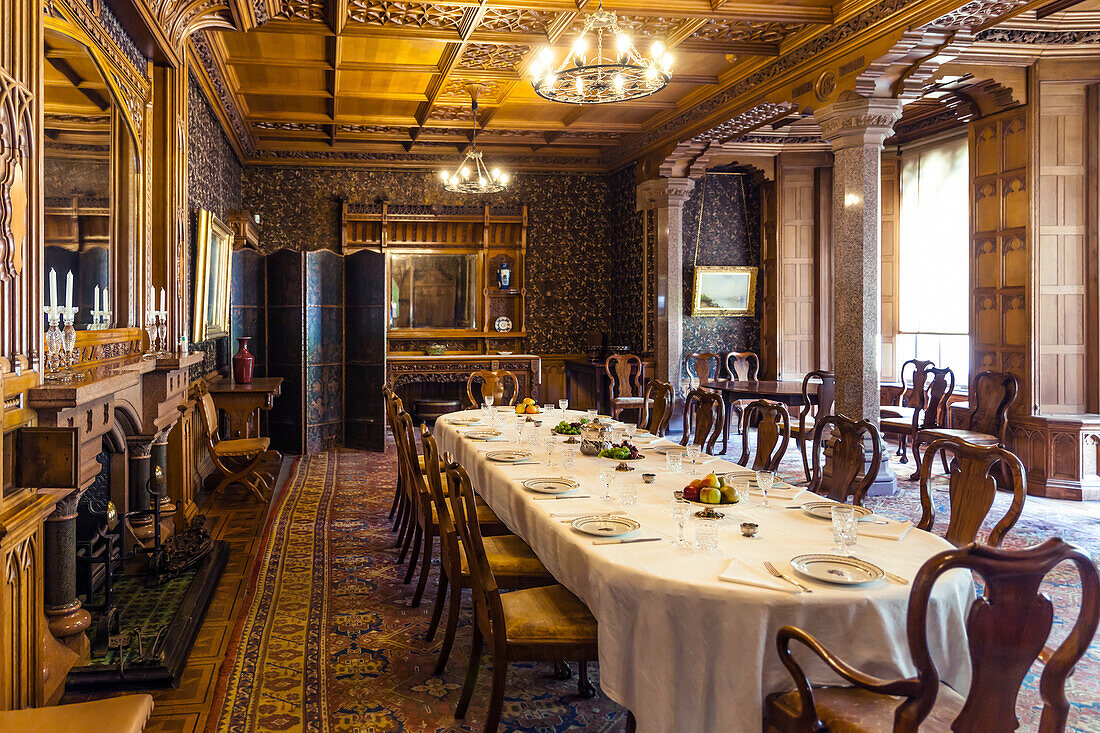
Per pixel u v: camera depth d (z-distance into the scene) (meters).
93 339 3.91
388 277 11.25
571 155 11.36
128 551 4.59
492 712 2.72
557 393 11.77
